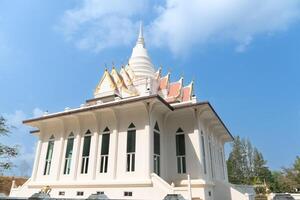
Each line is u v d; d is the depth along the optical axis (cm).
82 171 1945
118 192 1691
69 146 2127
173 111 2016
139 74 3016
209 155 2156
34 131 2550
